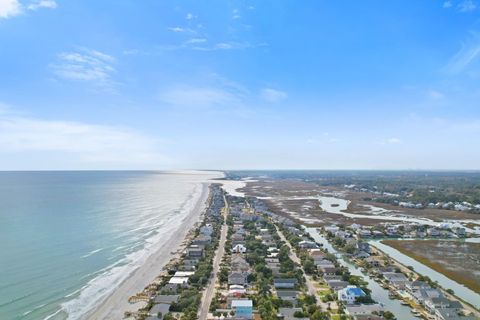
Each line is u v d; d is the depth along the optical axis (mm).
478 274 118625
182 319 79625
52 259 119938
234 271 110438
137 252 134000
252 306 87125
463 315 83750
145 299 90312
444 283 110312
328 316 83188
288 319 80562
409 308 89438
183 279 103500
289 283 101062
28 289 94062
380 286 104688
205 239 151000
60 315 80375
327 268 113938
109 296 91938
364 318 81438
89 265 115938
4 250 128125
